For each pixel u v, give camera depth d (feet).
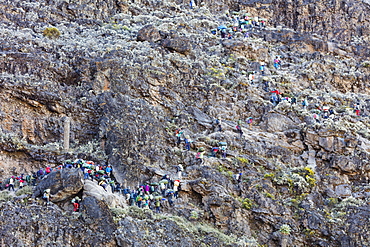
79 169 151.64
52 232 140.46
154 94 192.13
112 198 150.71
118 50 202.69
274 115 193.06
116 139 174.81
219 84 203.10
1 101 178.40
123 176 167.12
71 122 183.62
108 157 172.45
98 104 187.83
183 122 186.09
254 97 201.26
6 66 189.88
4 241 136.05
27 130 178.40
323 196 173.06
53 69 193.06
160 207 158.30
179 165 168.55
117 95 187.73
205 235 151.94
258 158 176.86
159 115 185.68
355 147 184.55
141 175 167.12
